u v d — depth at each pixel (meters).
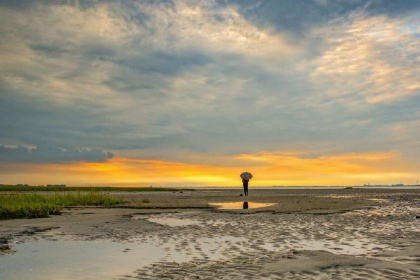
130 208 29.59
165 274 8.56
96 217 22.20
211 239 13.64
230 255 10.73
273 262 9.45
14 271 9.09
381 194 61.00
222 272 8.57
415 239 13.17
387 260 9.85
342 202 34.47
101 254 11.05
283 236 14.24
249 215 22.84
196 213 24.66
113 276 8.52
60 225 18.11
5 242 13.31
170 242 13.10
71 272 8.95
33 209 23.33
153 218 21.55
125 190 93.06
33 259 10.42
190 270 8.90
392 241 12.84
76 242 13.26
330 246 12.10
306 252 10.56
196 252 11.25
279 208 27.27
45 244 12.88
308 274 8.20
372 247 11.81
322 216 22.00
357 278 7.83
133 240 13.62
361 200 38.62
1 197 26.31
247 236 14.30
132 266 9.50
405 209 26.92
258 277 8.05
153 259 10.31
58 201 32.94
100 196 35.16
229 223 18.66
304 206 29.19
